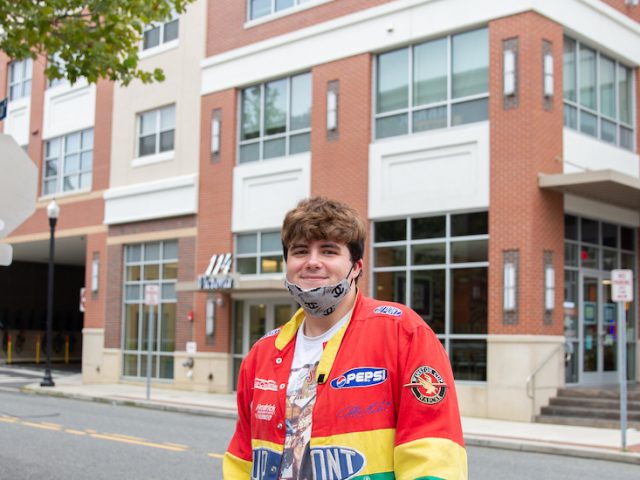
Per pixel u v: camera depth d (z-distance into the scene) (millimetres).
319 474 2521
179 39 23688
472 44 17500
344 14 19641
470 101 17391
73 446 11633
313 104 20078
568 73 17812
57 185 28172
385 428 2551
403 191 18141
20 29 10930
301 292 2643
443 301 17359
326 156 19672
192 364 22125
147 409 18188
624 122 19609
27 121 29719
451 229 17406
